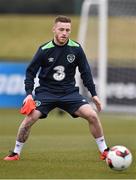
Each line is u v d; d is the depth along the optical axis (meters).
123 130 53.38
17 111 73.56
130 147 38.97
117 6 75.31
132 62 73.94
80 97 30.39
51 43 29.81
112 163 26.97
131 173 27.00
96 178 25.62
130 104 71.38
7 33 104.75
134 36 82.31
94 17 75.56
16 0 113.25
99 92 70.81
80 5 109.19
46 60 29.89
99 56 70.94
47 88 30.33
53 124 59.47
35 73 30.17
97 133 30.55
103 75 70.62
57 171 27.50
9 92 73.56
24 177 25.86
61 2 112.69
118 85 71.94
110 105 71.81
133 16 76.56
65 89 30.28
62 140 44.03
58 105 30.45
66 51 29.86
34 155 33.44
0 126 56.56
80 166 29.09
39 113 30.11
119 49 83.00
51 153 34.59
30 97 29.75
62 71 30.11
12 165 29.25
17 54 97.81
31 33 105.00
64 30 29.31
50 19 110.00
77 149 37.09
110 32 84.44
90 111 30.12
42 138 45.72
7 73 73.31
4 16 110.94
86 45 74.69
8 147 38.50
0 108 74.69
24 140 30.84
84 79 30.55
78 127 56.53
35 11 113.25
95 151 35.88
